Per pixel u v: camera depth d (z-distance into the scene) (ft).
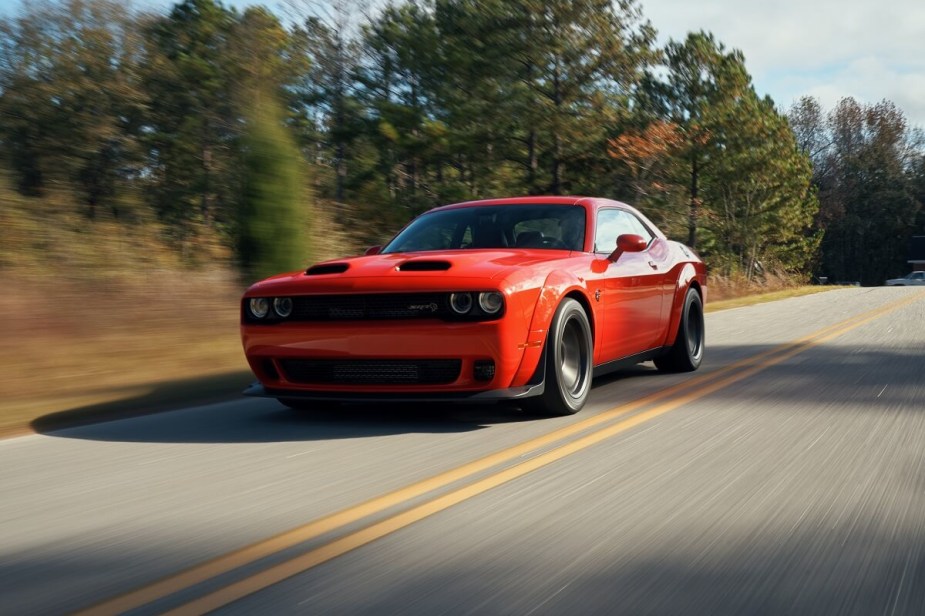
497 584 8.55
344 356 16.55
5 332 29.12
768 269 152.15
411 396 16.44
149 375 24.54
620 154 95.61
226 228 50.70
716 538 9.88
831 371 24.16
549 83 96.94
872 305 56.54
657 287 22.35
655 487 12.10
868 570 8.85
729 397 19.99
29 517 11.24
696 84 115.96
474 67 95.81
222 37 79.36
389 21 96.27
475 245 20.07
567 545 9.68
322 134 96.02
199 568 9.14
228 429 17.28
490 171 99.91
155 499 11.96
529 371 16.70
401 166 102.12
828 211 267.18
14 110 64.03
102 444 15.97
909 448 14.57
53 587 8.70
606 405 19.17
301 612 7.93
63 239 39.83
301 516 10.96
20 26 66.08
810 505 11.21
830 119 283.38
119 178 67.77
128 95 70.03
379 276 16.66
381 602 8.13
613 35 93.71
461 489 12.11
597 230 20.77
